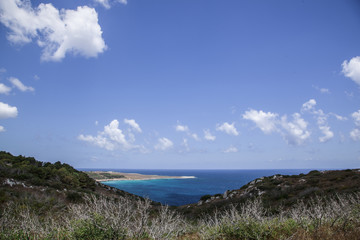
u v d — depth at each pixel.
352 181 25.58
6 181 24.45
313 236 5.99
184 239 6.96
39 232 5.77
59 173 36.53
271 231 6.54
